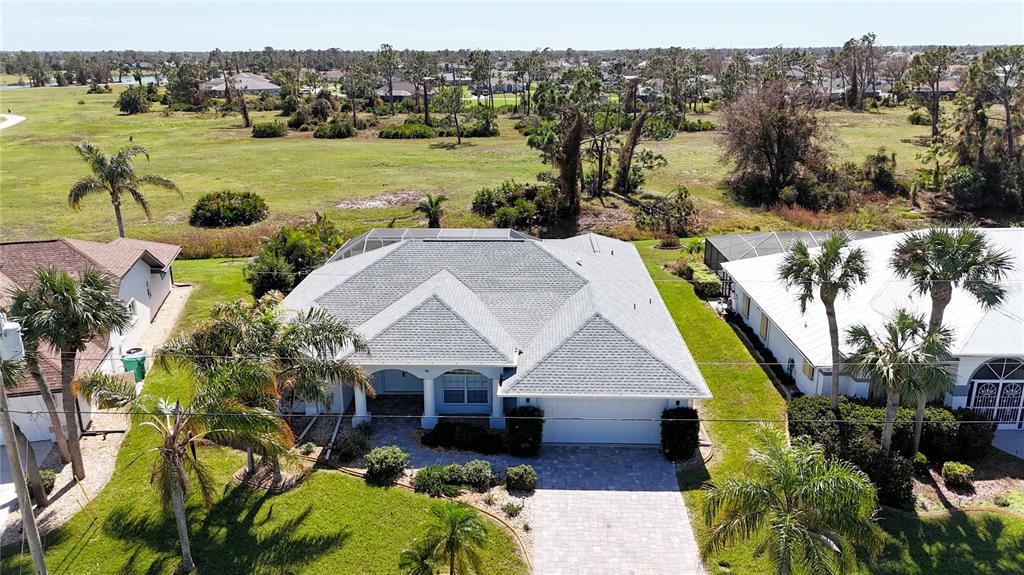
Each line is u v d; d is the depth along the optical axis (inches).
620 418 1059.9
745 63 6929.1
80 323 866.8
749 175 3038.9
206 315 1576.0
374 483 965.2
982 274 916.0
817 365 1098.7
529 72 5979.3
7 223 2447.1
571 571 813.2
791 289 1353.3
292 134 4709.6
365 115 5324.8
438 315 1128.2
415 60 5900.6
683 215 2415.1
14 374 828.0
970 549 837.8
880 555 826.2
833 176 2876.5
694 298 1711.4
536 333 1178.0
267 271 1641.2
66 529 873.5
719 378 1284.4
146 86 6988.2
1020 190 2704.2
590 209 2635.3
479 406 1147.9
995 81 2758.4
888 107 5693.9
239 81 6919.3
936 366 887.7
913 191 2832.2
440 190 2970.0
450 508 735.7
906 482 909.8
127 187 1871.3
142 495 939.3
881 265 1285.7
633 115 3713.1
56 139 4229.8
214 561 820.6
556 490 959.0
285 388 954.7
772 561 627.8
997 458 1026.7
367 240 1596.9
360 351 1005.2
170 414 765.3
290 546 844.6
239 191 2965.1
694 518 904.9
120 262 1403.8
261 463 1005.2
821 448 695.1
